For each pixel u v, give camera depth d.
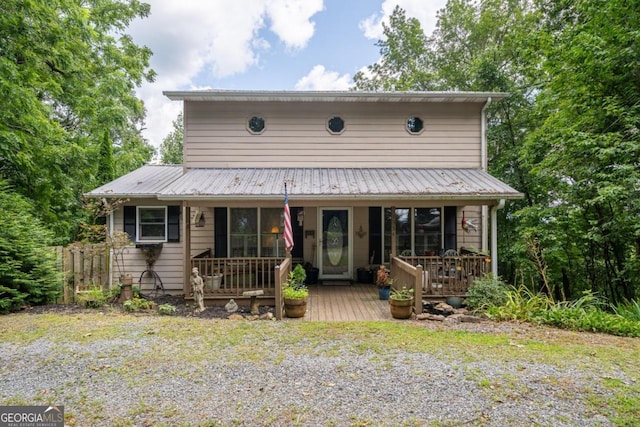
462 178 9.41
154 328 6.08
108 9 16.94
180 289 9.95
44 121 11.21
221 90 9.87
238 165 10.38
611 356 4.87
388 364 4.57
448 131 10.52
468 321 6.73
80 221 12.94
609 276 10.12
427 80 18.50
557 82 9.52
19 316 6.74
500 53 14.58
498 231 14.41
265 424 3.25
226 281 8.56
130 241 9.49
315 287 10.20
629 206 8.30
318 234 10.87
